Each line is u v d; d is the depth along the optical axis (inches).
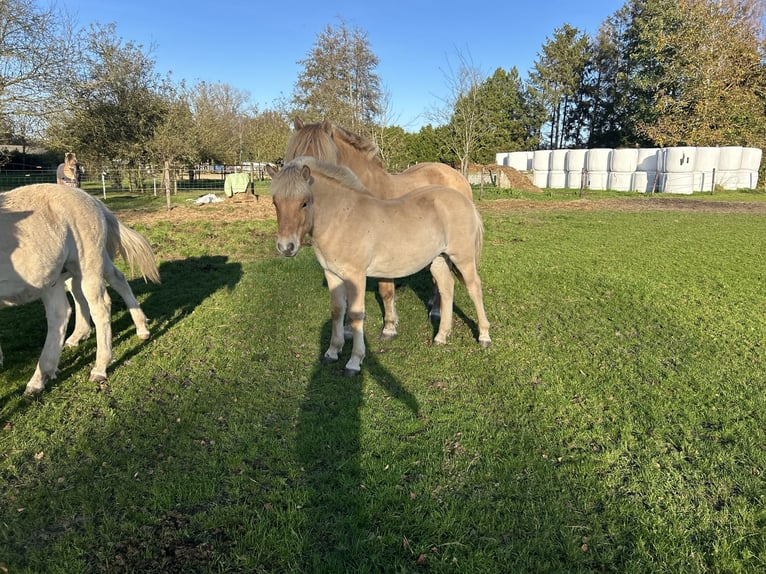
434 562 94.4
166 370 181.6
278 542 99.0
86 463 126.7
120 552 99.1
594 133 1886.1
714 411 147.8
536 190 1052.5
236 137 1644.9
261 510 109.2
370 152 210.1
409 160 1321.4
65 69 696.4
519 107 1898.4
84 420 147.0
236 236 460.1
